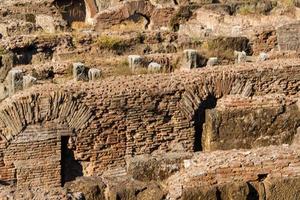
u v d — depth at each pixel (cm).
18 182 1848
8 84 2462
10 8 3994
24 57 2955
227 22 3609
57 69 2577
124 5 3884
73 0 4509
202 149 1920
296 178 1361
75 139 1866
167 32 3175
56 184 1870
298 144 1513
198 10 3931
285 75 2045
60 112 1847
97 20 3847
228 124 1814
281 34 3002
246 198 1339
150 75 1994
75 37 3042
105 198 1486
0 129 1833
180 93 1934
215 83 1980
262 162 1359
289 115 1819
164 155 1645
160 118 1919
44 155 1856
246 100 1823
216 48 2934
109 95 1867
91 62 2655
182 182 1361
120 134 1895
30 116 1833
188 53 2630
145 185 1466
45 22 3691
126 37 3070
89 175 1847
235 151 1432
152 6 3909
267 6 4159
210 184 1342
